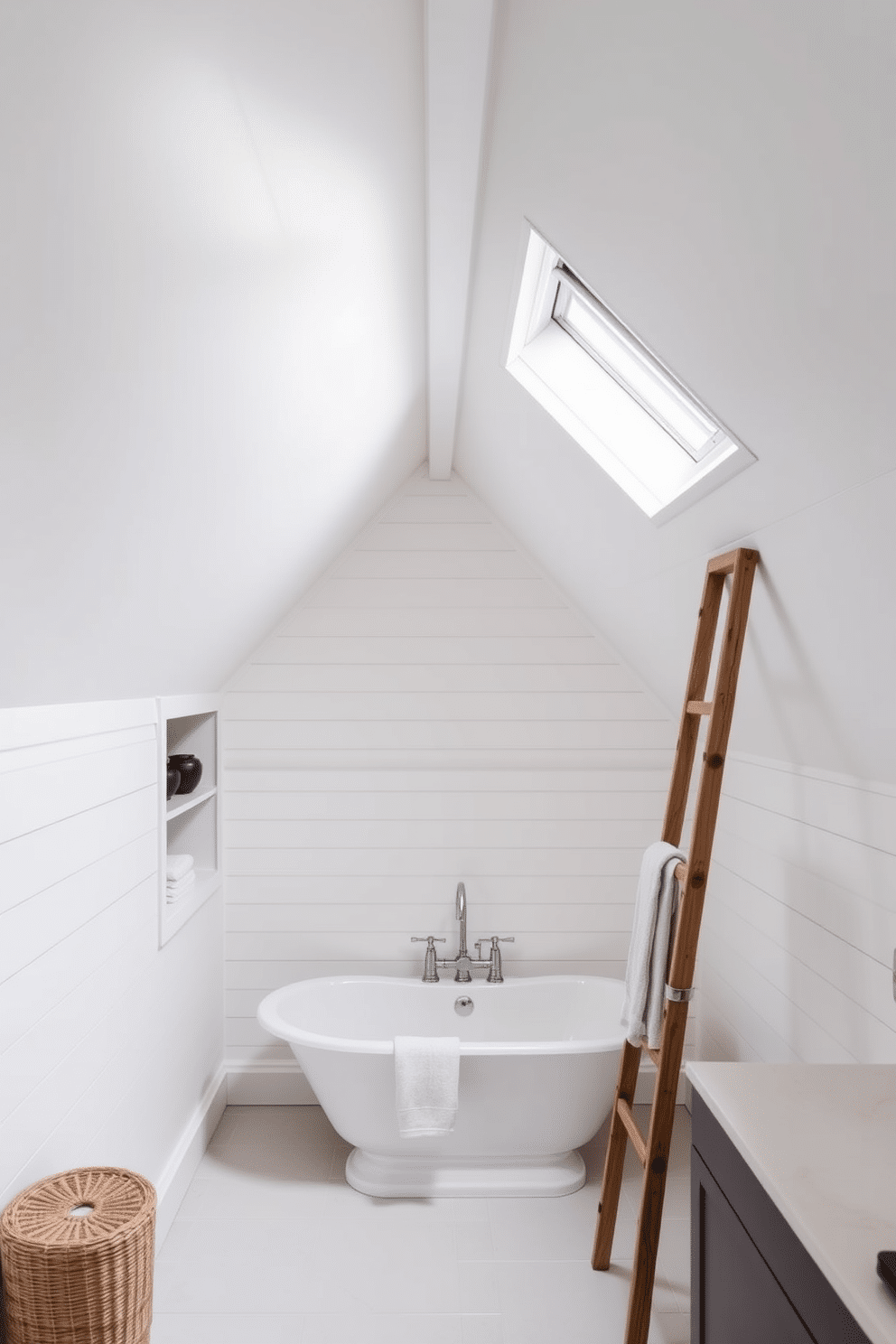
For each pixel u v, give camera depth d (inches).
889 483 56.9
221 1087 146.8
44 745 79.4
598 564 127.8
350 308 80.0
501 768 153.6
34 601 63.2
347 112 56.3
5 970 71.6
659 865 98.7
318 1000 142.8
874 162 39.8
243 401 72.8
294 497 105.8
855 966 93.0
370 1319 97.7
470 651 154.1
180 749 149.3
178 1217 116.8
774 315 54.6
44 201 38.1
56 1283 67.2
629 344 87.5
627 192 58.7
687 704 103.4
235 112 47.1
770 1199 56.2
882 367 49.4
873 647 73.0
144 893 107.3
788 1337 53.3
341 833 151.2
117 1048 97.8
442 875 151.3
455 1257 108.7
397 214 73.5
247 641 142.2
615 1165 106.4
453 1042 118.5
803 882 106.0
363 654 153.6
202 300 56.5
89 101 36.9
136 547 73.9
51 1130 80.4
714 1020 140.5
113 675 91.9
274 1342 93.9
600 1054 120.5
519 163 67.2
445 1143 124.0
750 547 84.0
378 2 49.0
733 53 42.4
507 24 54.6
